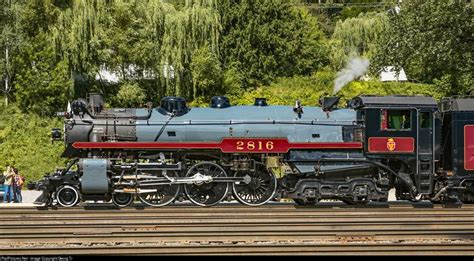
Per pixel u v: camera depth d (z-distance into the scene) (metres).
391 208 17.19
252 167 17.84
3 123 32.31
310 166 17.91
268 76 39.38
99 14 33.56
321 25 56.31
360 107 18.27
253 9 39.88
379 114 17.97
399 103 18.08
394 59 28.78
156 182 17.48
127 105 33.84
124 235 13.84
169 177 17.59
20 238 13.78
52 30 33.56
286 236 14.04
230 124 18.12
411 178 18.25
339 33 43.53
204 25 35.12
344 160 17.92
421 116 18.19
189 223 14.91
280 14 41.16
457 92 36.53
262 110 18.58
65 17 33.59
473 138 18.52
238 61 39.22
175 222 14.91
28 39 34.22
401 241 13.95
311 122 18.22
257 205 17.89
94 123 17.94
